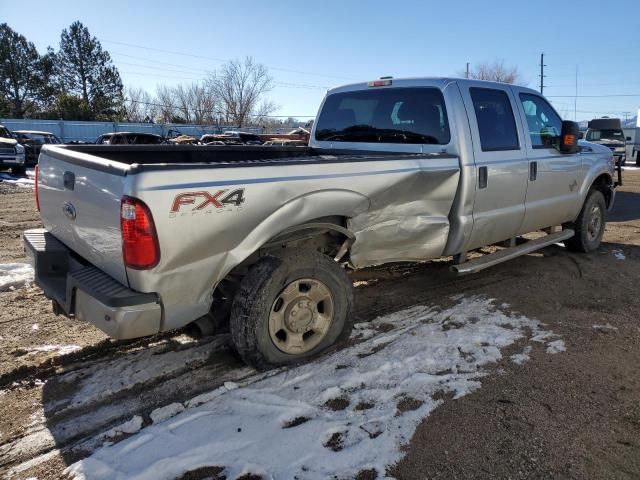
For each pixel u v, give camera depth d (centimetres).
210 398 321
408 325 438
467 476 258
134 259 283
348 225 380
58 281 356
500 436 290
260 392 327
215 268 313
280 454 270
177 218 287
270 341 344
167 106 7050
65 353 382
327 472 257
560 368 370
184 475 254
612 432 297
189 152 500
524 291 534
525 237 787
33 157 2267
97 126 4334
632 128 2795
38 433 289
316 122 586
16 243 752
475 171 457
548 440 288
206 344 399
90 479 251
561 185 594
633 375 363
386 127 511
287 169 331
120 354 384
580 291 539
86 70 5928
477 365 370
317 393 327
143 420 300
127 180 279
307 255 351
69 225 353
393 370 358
